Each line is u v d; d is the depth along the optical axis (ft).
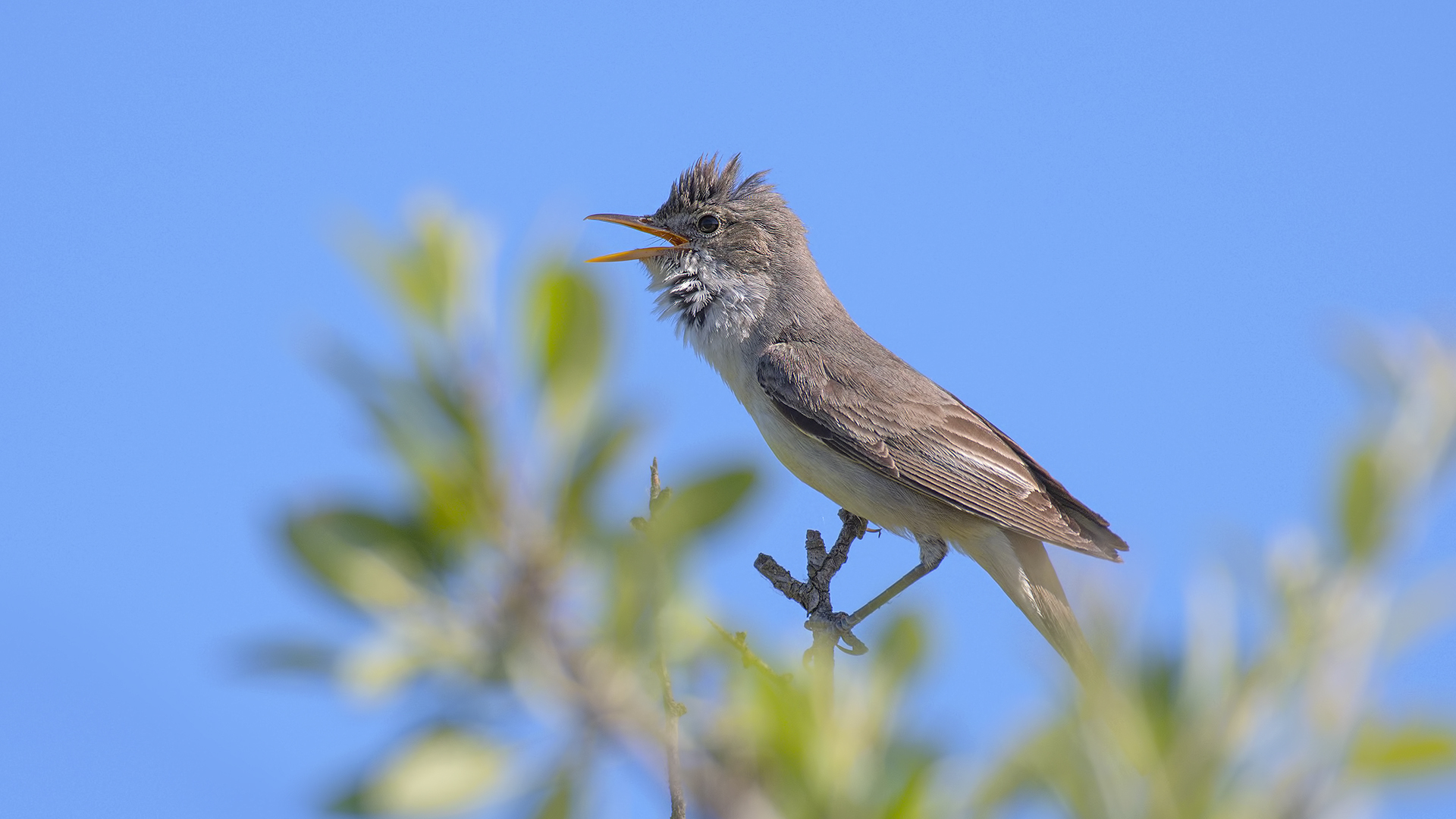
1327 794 9.83
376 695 11.51
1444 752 9.55
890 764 12.35
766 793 12.40
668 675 13.14
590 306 12.93
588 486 12.66
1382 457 10.40
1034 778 10.53
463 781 11.35
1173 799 10.13
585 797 12.09
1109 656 10.28
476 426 12.62
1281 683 10.20
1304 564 10.50
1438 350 10.78
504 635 12.39
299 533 12.10
